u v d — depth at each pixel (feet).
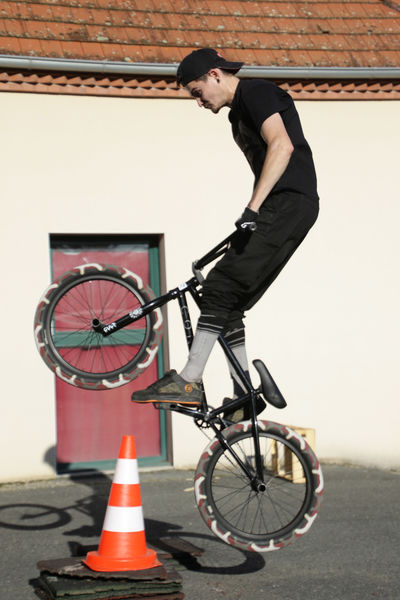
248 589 14.56
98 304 25.62
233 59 27.43
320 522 19.69
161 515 20.68
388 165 29.04
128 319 14.83
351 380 28.40
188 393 13.96
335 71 27.76
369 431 28.45
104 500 22.71
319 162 28.53
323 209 28.48
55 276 26.78
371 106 28.96
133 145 26.78
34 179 25.80
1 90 25.50
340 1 31.42
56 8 27.20
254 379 27.58
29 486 24.59
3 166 25.54
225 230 27.53
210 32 28.32
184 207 27.22
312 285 28.25
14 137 25.70
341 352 28.35
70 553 17.01
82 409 27.12
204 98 14.21
